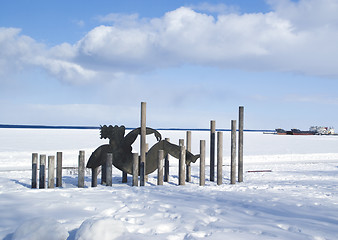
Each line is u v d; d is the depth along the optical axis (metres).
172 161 20.20
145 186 9.23
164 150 10.03
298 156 24.95
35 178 9.10
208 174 12.88
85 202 6.19
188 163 10.11
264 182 10.62
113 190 8.09
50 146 29.81
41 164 9.03
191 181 10.93
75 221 4.70
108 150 9.79
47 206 5.75
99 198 6.73
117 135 9.94
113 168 15.66
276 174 13.30
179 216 5.10
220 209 5.64
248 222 4.72
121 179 11.15
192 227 4.47
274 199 6.71
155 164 10.04
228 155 25.81
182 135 61.16
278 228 4.36
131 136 10.07
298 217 5.05
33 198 6.55
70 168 14.02
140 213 5.33
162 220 4.85
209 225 4.55
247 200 6.58
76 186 9.53
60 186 9.38
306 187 9.10
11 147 28.08
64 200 6.36
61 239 3.63
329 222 4.72
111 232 3.57
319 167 17.06
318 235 4.06
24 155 21.47
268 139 57.84
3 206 5.69
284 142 48.47
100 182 10.53
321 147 39.25
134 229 4.37
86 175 12.49
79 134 57.44
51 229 3.67
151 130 10.08
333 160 22.75
